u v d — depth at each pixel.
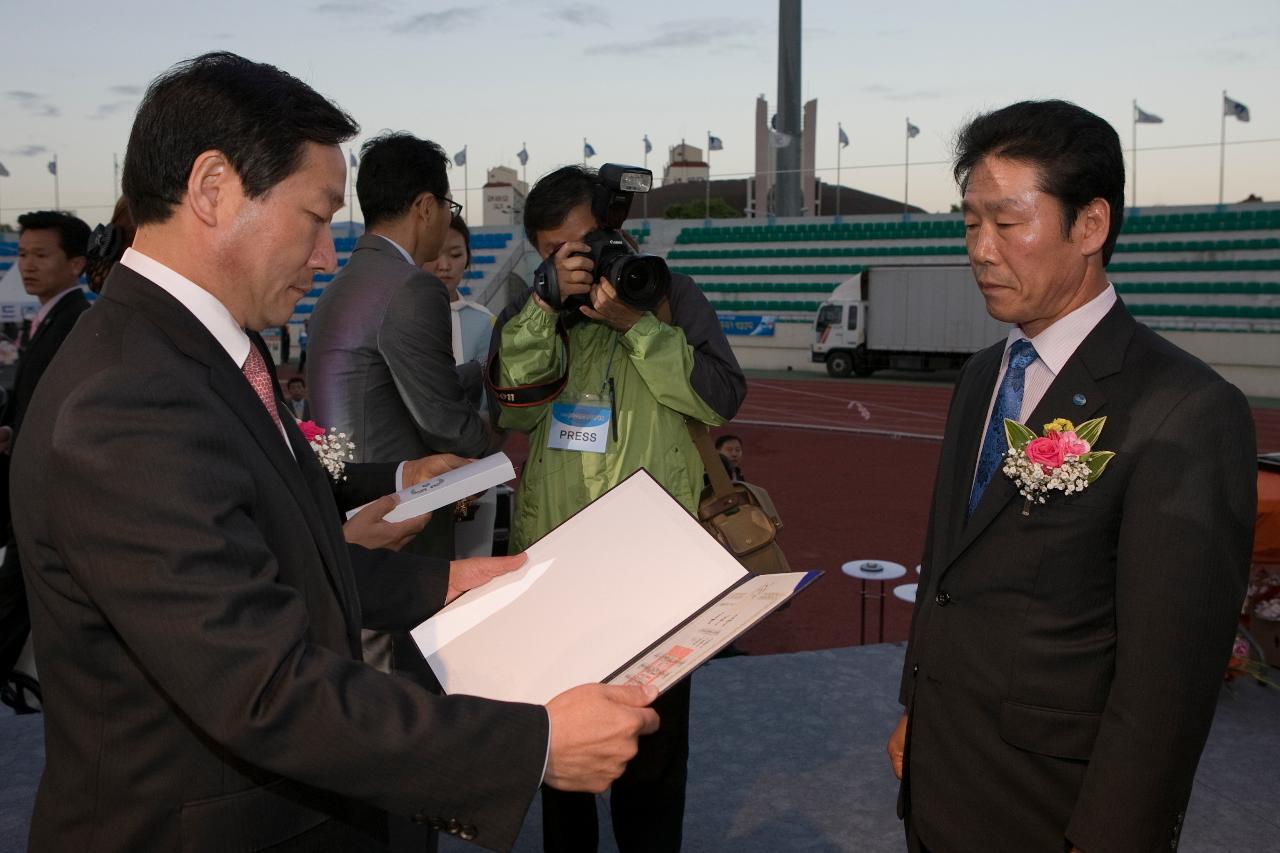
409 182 2.64
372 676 1.08
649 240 31.22
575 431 2.25
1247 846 2.64
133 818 1.10
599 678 1.33
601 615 1.46
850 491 11.54
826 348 25.30
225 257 1.16
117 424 1.00
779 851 2.66
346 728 1.02
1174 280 24.09
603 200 2.17
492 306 29.28
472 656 1.45
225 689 0.99
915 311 23.91
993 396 1.70
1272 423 17.34
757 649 6.10
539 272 2.09
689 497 2.28
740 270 29.75
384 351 2.49
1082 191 1.44
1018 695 1.50
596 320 2.18
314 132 1.17
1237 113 23.86
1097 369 1.48
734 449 7.84
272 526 1.17
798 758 3.17
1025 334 1.61
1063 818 1.49
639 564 1.54
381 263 2.60
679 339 2.18
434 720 1.06
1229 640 1.39
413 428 2.69
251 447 1.15
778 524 2.32
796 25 28.56
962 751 1.57
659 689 1.16
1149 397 1.43
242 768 1.13
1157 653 1.36
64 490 1.00
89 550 1.00
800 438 15.92
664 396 2.17
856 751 3.21
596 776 1.13
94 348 1.08
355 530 1.93
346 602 1.28
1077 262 1.49
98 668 1.09
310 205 1.18
